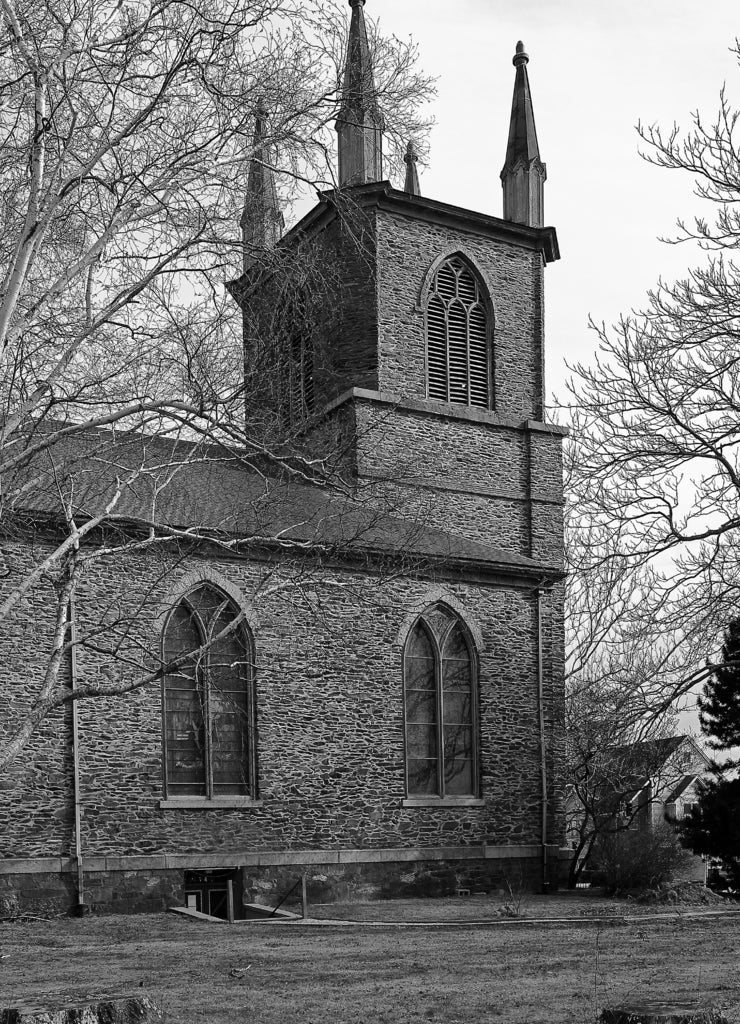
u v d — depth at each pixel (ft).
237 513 68.44
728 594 87.10
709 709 100.94
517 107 126.11
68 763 76.84
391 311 112.27
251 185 50.24
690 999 31.50
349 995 39.24
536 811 99.14
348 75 50.70
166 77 45.60
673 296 91.97
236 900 82.64
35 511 73.41
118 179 46.57
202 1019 34.17
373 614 92.27
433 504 106.63
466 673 98.22
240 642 85.71
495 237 119.85
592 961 47.70
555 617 104.73
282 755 86.17
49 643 76.74
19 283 42.80
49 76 44.21
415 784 93.76
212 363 49.34
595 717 94.27
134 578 80.79
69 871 75.77
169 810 80.53
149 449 62.44
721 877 102.83
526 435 116.88
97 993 29.60
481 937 60.75
